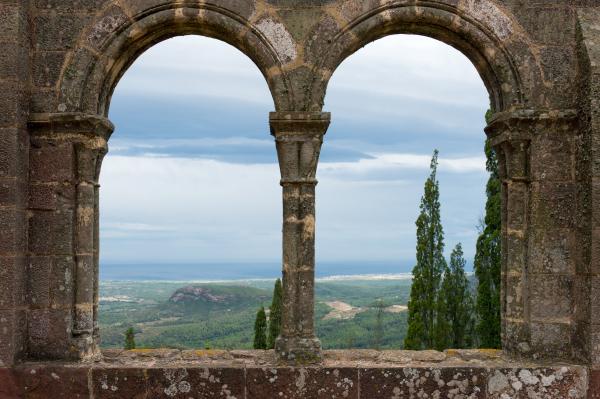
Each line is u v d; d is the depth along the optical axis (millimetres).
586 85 7387
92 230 7711
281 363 7445
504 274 7844
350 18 7711
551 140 7648
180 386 7293
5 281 7230
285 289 7551
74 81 7609
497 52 7723
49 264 7555
